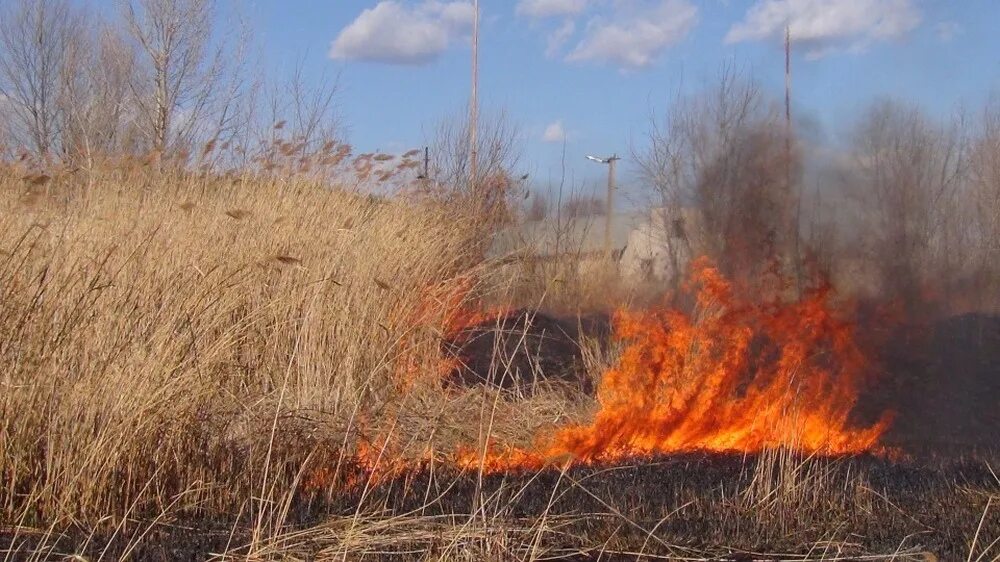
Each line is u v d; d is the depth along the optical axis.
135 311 5.59
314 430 5.49
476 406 7.20
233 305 6.58
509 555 4.19
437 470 5.77
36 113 20.36
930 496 5.18
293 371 7.07
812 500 5.08
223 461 5.20
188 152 9.89
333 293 7.54
